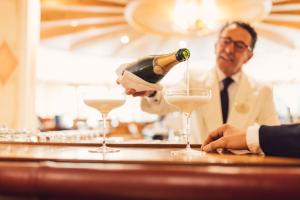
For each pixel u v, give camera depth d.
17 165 0.86
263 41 8.39
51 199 0.84
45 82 10.12
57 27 6.64
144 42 8.23
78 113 5.93
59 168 0.83
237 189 0.73
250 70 11.02
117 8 5.61
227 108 2.30
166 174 0.77
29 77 2.91
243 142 1.09
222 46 2.29
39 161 1.05
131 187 0.77
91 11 5.70
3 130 1.85
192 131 2.34
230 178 0.73
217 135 1.26
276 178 0.72
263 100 2.32
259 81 2.42
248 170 0.75
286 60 10.44
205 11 4.74
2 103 2.87
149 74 1.31
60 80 10.16
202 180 0.74
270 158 1.00
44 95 10.24
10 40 2.90
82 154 1.17
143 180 0.77
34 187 0.83
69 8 5.44
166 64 1.31
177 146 1.45
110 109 1.40
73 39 7.85
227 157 1.04
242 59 2.30
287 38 8.09
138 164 0.97
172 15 5.22
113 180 0.79
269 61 10.64
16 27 2.90
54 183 0.82
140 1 4.81
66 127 5.87
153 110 1.91
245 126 2.21
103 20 6.31
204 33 5.02
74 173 0.81
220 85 2.34
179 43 8.27
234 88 2.34
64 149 1.36
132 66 1.34
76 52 9.27
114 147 1.48
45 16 5.79
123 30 7.14
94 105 1.35
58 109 10.27
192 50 9.03
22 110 2.85
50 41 7.99
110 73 10.16
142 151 1.27
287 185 0.71
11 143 1.65
